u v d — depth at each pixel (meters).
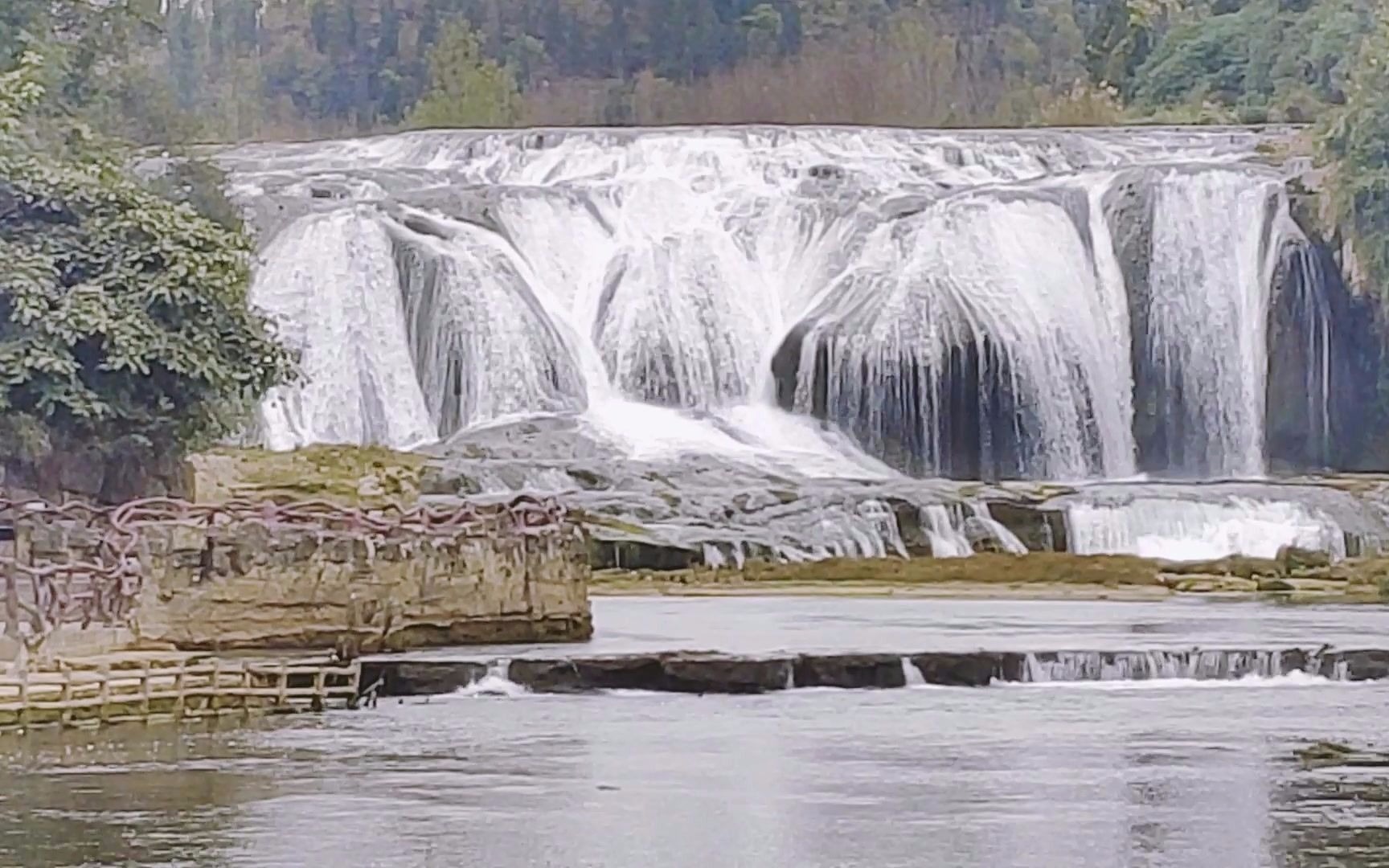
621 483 74.31
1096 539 69.31
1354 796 28.70
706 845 25.28
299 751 31.67
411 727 34.00
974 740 33.16
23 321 43.97
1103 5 151.12
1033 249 93.81
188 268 45.66
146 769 29.95
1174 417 92.94
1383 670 41.12
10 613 34.88
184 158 78.25
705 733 33.72
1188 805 28.02
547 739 32.94
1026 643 42.81
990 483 79.38
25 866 23.88
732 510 69.62
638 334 92.62
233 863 24.09
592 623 44.91
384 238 90.38
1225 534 70.19
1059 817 27.14
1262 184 94.69
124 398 45.22
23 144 47.94
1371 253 92.12
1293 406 92.88
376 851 24.78
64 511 37.66
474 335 89.69
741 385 92.88
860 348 90.19
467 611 41.50
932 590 62.12
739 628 47.28
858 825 26.53
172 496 46.88
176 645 37.56
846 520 68.56
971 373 90.31
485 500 64.12
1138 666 40.47
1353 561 67.75
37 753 31.36
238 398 49.59
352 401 88.38
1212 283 93.69
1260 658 40.88
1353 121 92.94
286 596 38.72
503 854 24.67
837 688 39.31
